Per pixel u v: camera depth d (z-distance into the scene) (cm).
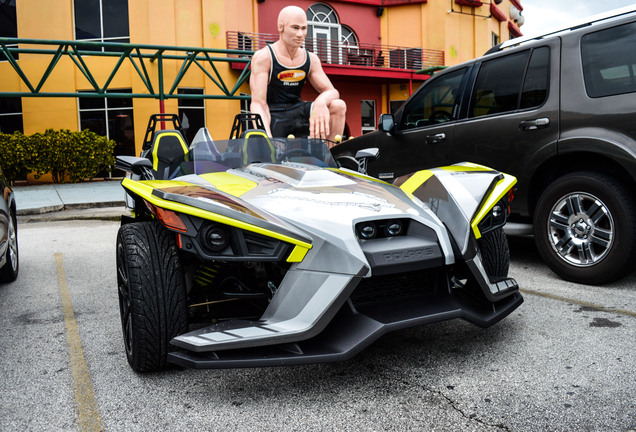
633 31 368
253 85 1117
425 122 526
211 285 290
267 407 225
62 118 1645
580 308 340
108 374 265
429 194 291
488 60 472
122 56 1222
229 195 260
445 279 257
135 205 337
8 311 388
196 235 233
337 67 1836
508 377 244
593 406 213
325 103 1150
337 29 1988
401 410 218
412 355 274
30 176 1560
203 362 219
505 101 449
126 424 215
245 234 238
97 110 1655
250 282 288
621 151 358
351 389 238
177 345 230
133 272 243
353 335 230
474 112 475
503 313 266
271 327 230
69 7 1638
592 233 381
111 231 781
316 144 370
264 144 355
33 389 250
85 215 943
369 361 269
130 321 249
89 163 1470
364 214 253
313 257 236
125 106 1656
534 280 418
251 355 224
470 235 262
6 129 1659
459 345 285
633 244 360
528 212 439
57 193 1237
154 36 1622
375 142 581
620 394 222
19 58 1642
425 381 244
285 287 240
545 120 409
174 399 235
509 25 2395
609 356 262
